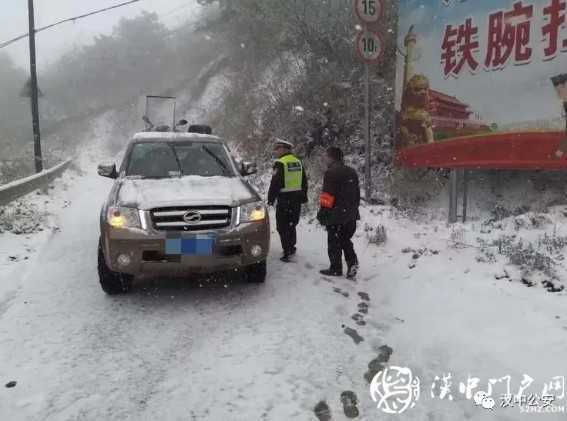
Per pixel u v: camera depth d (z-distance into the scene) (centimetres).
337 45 1374
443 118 831
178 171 680
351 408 371
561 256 575
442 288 575
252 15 2086
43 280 662
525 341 430
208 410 366
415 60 898
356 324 525
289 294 607
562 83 636
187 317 538
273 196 735
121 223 545
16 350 462
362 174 1135
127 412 364
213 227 555
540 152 669
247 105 2047
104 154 4412
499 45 721
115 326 514
